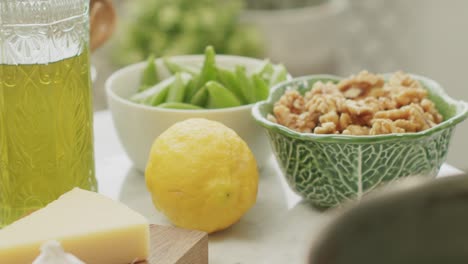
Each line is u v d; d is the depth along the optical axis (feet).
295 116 2.44
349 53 6.18
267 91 2.67
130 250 2.14
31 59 2.27
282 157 2.42
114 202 2.21
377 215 1.35
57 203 2.19
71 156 2.36
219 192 2.28
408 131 2.35
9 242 2.07
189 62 2.89
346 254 1.32
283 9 5.82
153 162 2.34
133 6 5.35
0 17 2.24
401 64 5.93
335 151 2.31
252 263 2.28
